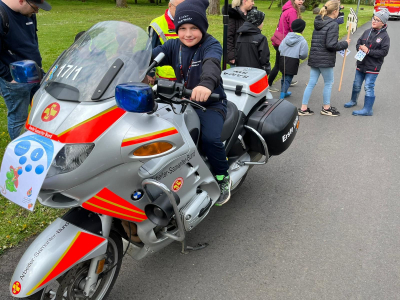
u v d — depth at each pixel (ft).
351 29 24.61
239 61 19.43
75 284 7.67
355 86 21.99
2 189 6.33
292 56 21.33
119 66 6.88
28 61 7.88
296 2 22.81
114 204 7.10
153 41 13.37
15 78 7.88
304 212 12.23
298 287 9.14
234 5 20.48
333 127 19.53
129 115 6.68
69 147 6.29
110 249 8.17
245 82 11.25
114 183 6.88
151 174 7.23
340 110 22.26
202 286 9.20
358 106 22.91
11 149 6.43
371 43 19.81
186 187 8.38
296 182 14.10
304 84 28.19
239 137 10.86
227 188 10.04
